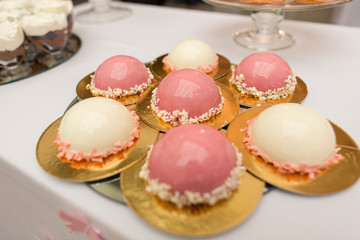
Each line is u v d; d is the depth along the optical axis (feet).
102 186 0.68
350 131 0.83
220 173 0.62
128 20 1.89
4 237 1.18
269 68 0.96
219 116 0.89
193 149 0.61
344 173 0.66
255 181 0.67
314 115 0.71
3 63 1.24
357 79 1.09
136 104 0.96
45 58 1.40
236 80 1.03
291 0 1.25
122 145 0.77
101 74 1.01
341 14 2.50
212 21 1.80
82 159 0.74
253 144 0.75
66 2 1.49
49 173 0.70
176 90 0.86
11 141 0.87
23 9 1.49
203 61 1.12
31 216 0.91
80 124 0.74
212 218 0.59
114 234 0.61
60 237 0.85
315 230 0.58
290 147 0.67
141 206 0.61
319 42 1.42
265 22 1.49
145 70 1.07
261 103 0.94
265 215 0.61
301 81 1.05
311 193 0.62
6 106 1.05
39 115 0.99
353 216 0.60
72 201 0.67
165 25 1.77
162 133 0.84
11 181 0.85
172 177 0.61
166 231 0.56
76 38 1.63
